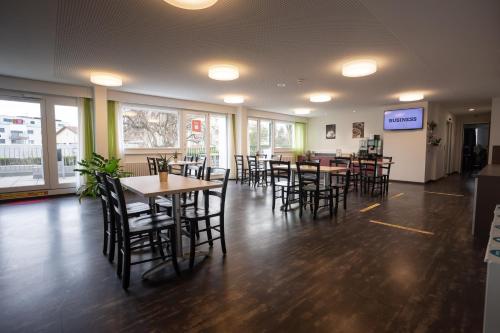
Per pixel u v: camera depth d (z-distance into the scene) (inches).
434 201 201.0
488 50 130.3
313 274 88.9
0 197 195.0
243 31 112.1
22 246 111.9
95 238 121.7
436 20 99.2
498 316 32.4
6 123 198.4
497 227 47.1
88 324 64.1
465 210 173.3
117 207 85.0
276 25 106.2
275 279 85.7
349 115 381.1
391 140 311.3
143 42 124.8
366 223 145.6
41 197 211.0
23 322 64.7
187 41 123.3
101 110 223.6
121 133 244.7
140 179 112.4
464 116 394.9
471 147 428.5
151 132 272.2
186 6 81.1
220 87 220.2
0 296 75.7
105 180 91.4
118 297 75.6
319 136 420.8
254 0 87.6
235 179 327.0
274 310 69.7
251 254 105.1
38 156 211.6
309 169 175.8
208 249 110.0
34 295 76.3
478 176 122.6
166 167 105.2
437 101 283.9
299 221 150.2
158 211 130.2
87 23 105.6
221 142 333.7
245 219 154.4
